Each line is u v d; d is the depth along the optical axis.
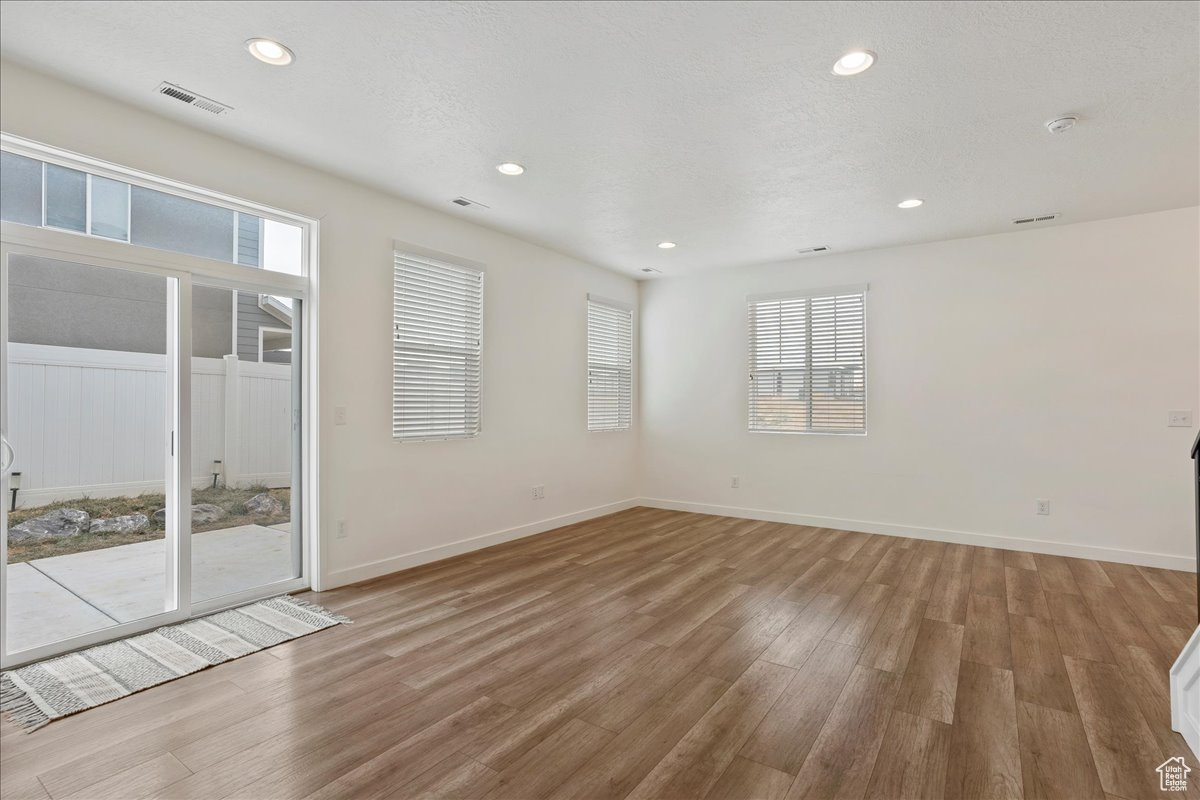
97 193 2.75
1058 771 1.83
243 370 3.33
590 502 5.86
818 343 5.52
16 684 2.35
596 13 2.06
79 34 2.19
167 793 1.72
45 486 2.66
